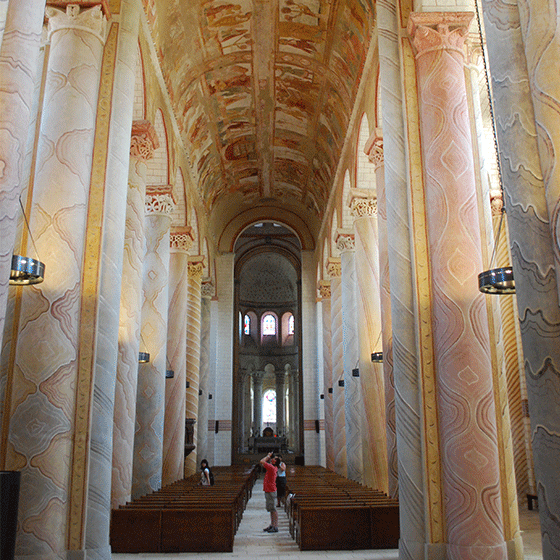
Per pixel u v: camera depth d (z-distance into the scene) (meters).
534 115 3.81
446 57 7.79
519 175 3.84
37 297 6.34
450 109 7.56
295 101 16.81
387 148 7.97
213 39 13.75
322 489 10.98
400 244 7.57
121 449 8.94
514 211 3.85
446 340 6.87
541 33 3.76
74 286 6.57
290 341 38.47
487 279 5.97
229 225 25.88
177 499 9.23
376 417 12.13
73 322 6.49
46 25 7.70
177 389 14.98
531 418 3.59
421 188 7.63
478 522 6.30
